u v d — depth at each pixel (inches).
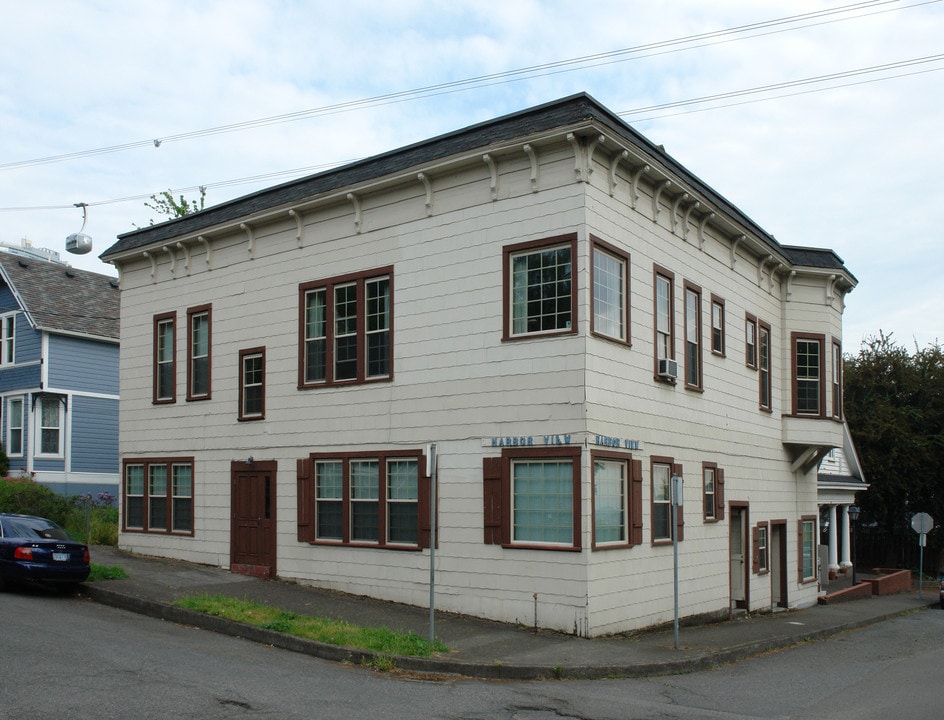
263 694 421.4
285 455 827.4
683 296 804.0
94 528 1059.3
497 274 690.2
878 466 1732.3
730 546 914.7
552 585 637.9
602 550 644.1
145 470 967.6
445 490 703.7
